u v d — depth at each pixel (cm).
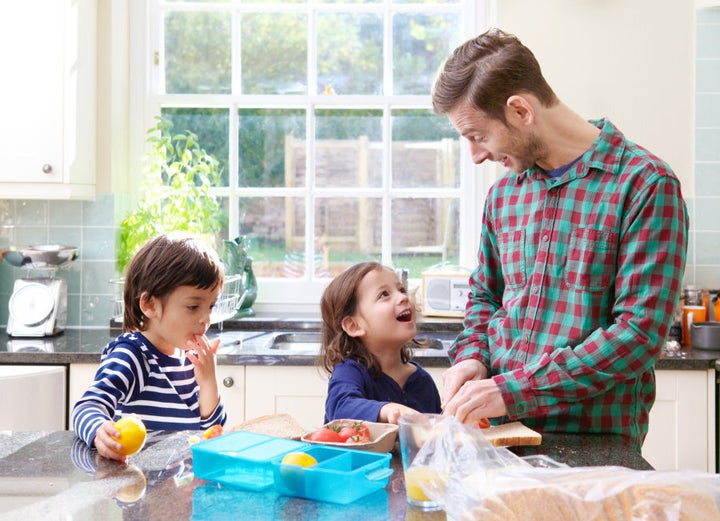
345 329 186
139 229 339
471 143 165
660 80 330
